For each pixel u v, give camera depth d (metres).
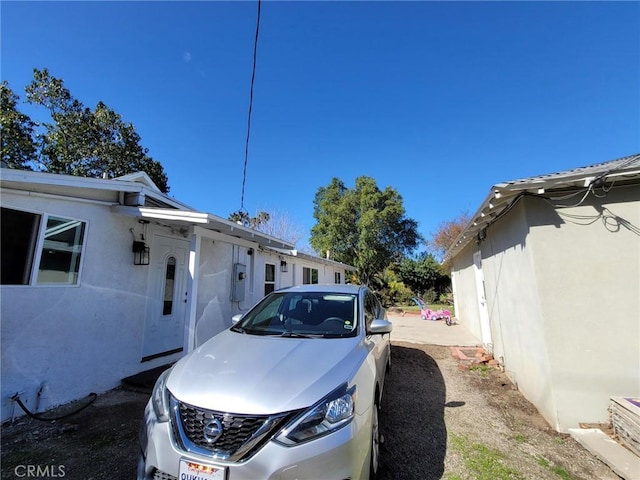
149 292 5.28
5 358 3.29
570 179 3.59
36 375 3.55
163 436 1.78
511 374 5.08
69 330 3.91
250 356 2.31
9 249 3.37
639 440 2.81
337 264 15.90
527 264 4.09
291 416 1.71
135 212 4.57
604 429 3.33
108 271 4.49
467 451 2.94
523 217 4.09
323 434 1.71
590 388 3.47
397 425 3.49
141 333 5.04
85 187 3.98
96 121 14.95
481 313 7.75
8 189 3.33
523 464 2.75
